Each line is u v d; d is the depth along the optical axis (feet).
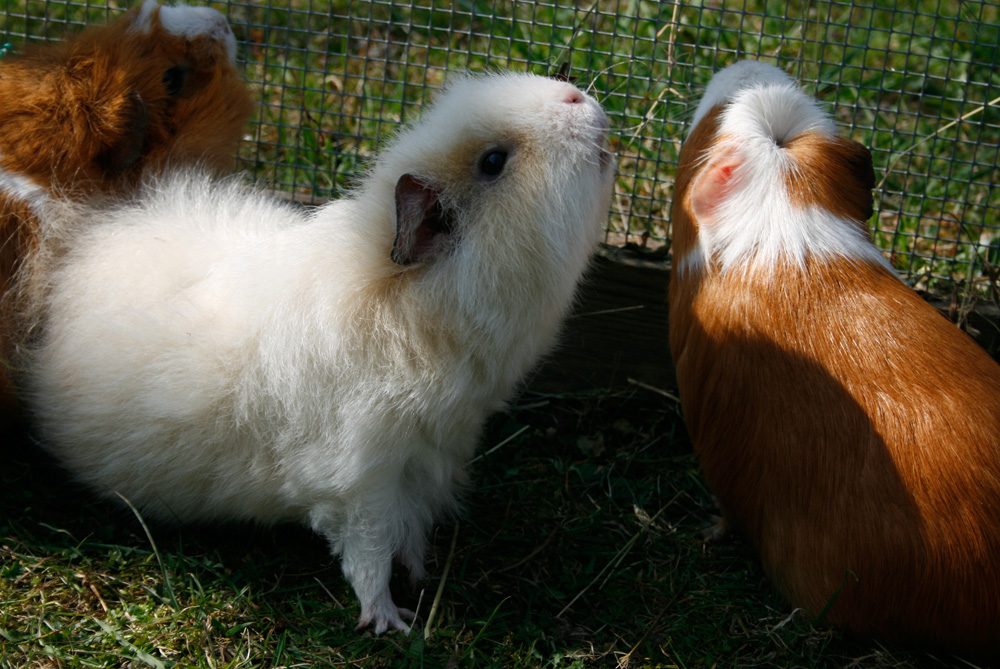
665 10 3.12
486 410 2.22
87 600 2.15
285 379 2.08
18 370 2.29
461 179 2.05
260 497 2.18
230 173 2.58
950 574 2.06
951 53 2.73
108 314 2.18
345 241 2.07
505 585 2.26
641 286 2.61
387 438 2.10
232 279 2.14
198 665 2.07
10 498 2.30
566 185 2.05
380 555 2.16
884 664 2.13
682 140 2.63
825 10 3.27
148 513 2.27
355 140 2.91
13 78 2.33
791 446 2.14
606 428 2.62
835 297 2.16
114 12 2.89
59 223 2.30
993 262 2.76
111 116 2.30
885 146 3.01
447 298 2.05
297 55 3.17
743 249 2.19
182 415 2.13
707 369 2.23
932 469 2.07
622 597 2.24
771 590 2.26
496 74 2.25
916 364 2.12
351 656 2.11
